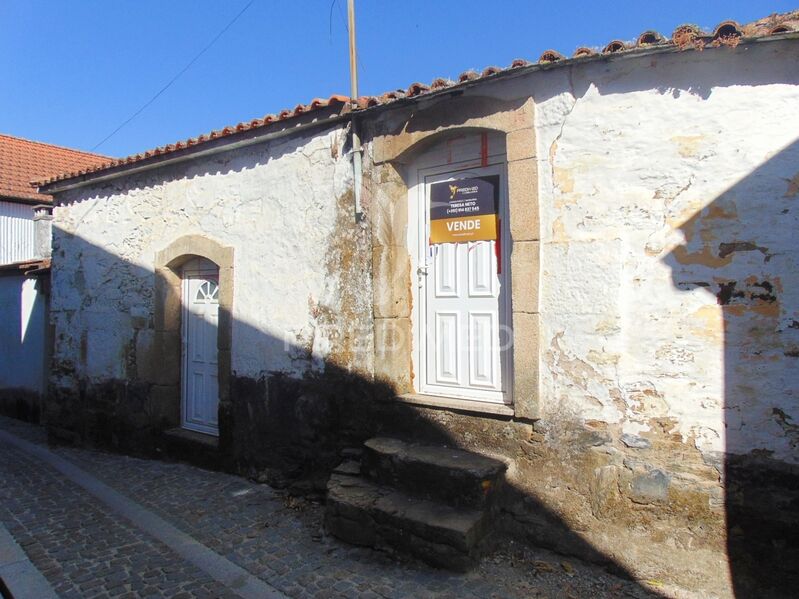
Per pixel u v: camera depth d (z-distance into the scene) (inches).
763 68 131.6
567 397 155.3
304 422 215.0
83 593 145.3
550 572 146.1
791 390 127.9
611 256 148.8
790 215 128.6
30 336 409.1
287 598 139.1
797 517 126.6
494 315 179.2
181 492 222.4
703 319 137.6
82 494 226.8
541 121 159.5
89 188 314.5
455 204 187.5
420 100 180.2
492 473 156.7
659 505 141.4
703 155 137.9
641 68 144.9
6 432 371.9
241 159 240.4
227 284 243.0
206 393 269.7
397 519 154.3
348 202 203.0
